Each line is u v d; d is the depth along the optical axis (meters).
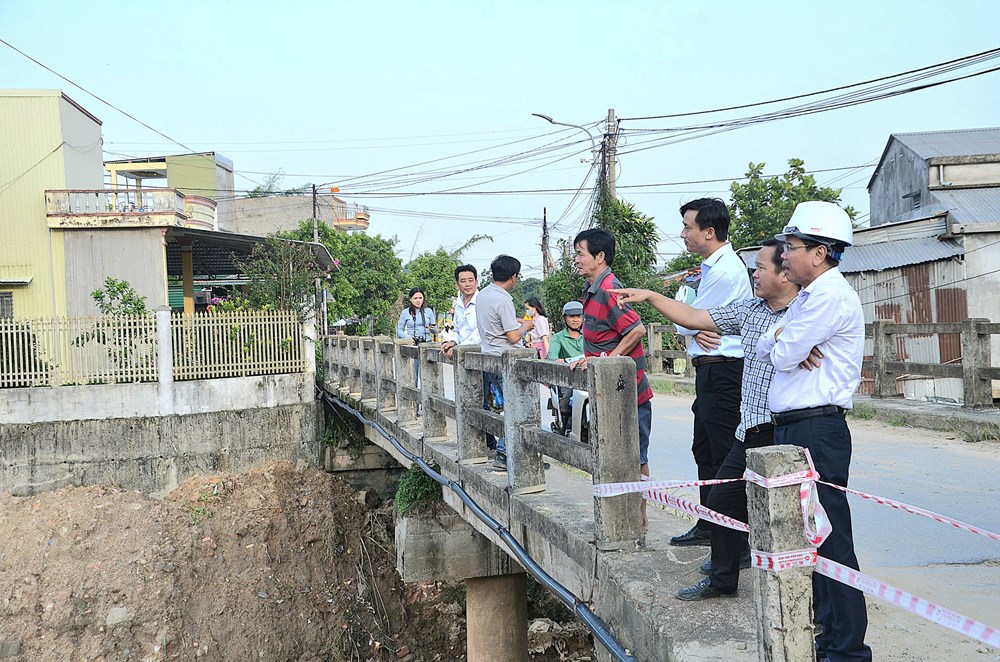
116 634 12.52
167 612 12.85
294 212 42.00
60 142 18.94
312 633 13.77
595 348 4.98
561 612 13.66
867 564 5.52
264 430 16.19
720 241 4.58
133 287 18.62
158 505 14.55
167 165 32.50
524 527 5.68
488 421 6.92
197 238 19.72
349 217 46.47
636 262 22.52
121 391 15.00
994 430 10.08
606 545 4.32
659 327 21.61
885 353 13.36
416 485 9.69
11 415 14.49
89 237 18.67
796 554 2.68
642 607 3.71
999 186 18.50
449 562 9.69
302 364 16.66
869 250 17.31
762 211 28.83
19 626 12.34
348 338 14.36
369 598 14.78
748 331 3.83
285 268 17.47
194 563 13.77
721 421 4.46
